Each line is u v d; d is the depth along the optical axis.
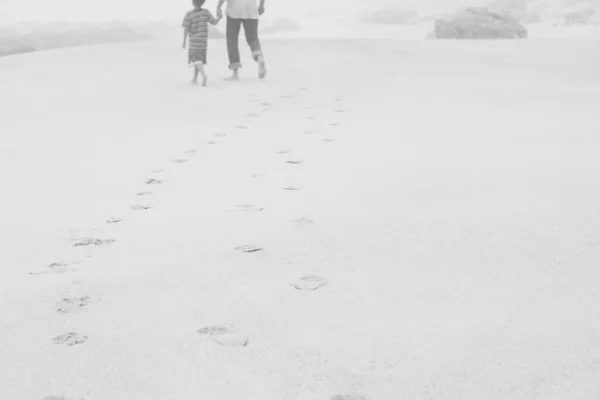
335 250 3.79
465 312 2.97
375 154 6.14
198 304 3.18
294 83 11.91
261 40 21.36
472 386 2.41
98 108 9.36
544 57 16.80
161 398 2.42
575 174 5.09
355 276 3.42
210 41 20.12
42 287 3.47
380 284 3.30
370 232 4.05
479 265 3.49
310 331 2.87
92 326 3.01
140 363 2.67
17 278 3.62
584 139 6.46
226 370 2.59
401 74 13.05
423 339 2.75
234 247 3.91
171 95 10.53
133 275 3.58
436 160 5.79
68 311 3.17
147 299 3.27
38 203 5.04
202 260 3.74
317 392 2.42
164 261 3.76
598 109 8.45
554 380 2.43
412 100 9.55
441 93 10.27
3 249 4.08
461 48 18.81
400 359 2.61
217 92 10.83
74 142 7.18
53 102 9.86
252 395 2.41
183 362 2.67
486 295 3.13
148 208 4.81
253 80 12.36
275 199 4.87
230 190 5.18
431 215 4.30
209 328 2.93
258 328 2.92
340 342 2.76
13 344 2.87
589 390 2.36
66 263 3.81
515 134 6.83
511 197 4.59
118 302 3.25
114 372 2.62
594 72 13.59
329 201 4.74
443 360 2.59
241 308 3.11
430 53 17.36
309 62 15.22
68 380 2.57
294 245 3.89
